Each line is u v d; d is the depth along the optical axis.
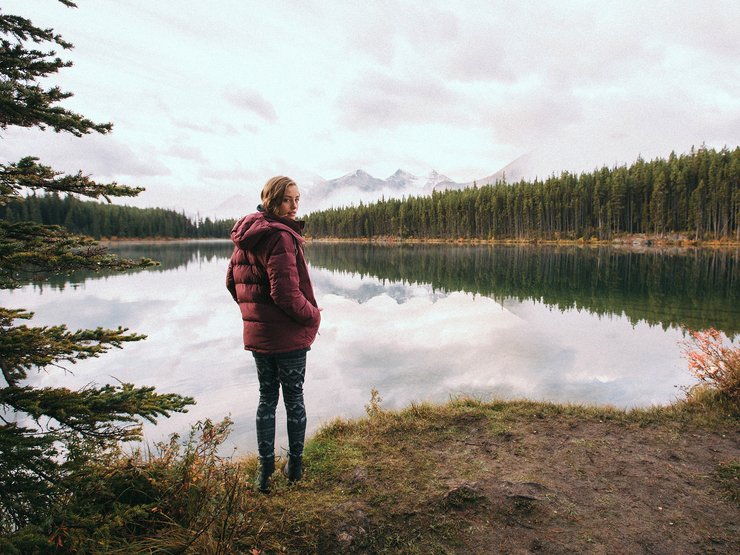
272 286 2.95
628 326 13.98
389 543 2.56
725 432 4.23
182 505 2.55
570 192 103.12
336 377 8.46
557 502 2.95
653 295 21.17
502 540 2.58
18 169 2.50
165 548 2.23
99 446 2.49
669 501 2.99
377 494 3.06
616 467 3.50
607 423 4.51
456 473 3.38
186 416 6.48
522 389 7.60
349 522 2.73
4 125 2.61
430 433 4.25
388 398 7.16
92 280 31.70
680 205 87.94
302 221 3.17
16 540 1.74
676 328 13.49
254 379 8.52
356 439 4.10
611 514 2.83
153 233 151.12
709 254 56.62
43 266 2.42
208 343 11.89
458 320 15.50
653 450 3.83
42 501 2.02
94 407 2.29
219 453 5.04
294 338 3.13
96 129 2.75
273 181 3.09
